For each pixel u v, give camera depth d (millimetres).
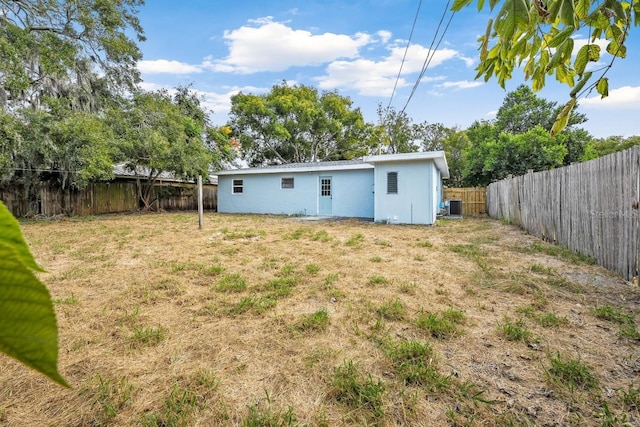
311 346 2219
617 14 1074
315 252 5203
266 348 2197
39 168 9008
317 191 12641
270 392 1766
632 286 3219
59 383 227
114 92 11578
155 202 14234
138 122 11289
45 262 4469
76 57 9617
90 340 2275
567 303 2861
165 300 3051
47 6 8836
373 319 2621
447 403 1666
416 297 3102
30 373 1923
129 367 1967
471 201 14438
